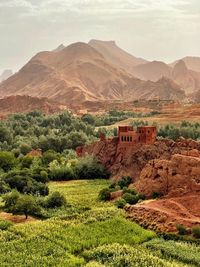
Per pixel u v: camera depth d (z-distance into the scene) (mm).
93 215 69375
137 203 76812
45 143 163125
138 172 100812
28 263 50750
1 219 69000
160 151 102750
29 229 62125
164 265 50844
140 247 58156
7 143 173500
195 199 71875
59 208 78938
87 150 131250
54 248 55656
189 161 79250
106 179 111125
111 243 59406
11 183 96875
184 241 59906
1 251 54375
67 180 111312
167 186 79750
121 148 113312
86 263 52938
